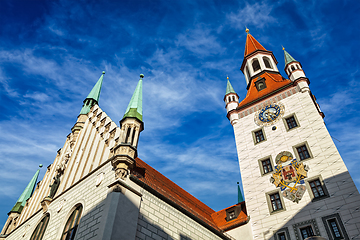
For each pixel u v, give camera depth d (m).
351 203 23.17
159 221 20.95
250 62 46.69
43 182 32.41
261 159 31.56
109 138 25.11
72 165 27.78
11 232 31.22
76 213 22.06
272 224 26.53
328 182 25.41
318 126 29.53
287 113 33.12
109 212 17.86
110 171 21.42
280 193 27.84
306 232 24.34
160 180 29.45
